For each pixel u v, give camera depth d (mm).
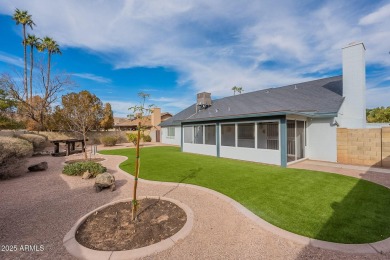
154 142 27266
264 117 10156
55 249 2988
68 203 4918
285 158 9180
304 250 2928
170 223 3758
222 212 4301
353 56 10711
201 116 17938
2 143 7297
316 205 4578
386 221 3771
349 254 2807
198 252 2904
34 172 8602
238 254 2865
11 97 18938
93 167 7863
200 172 8117
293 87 15898
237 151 11625
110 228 3555
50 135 22078
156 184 6520
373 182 6441
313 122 11031
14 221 3936
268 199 4984
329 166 9188
